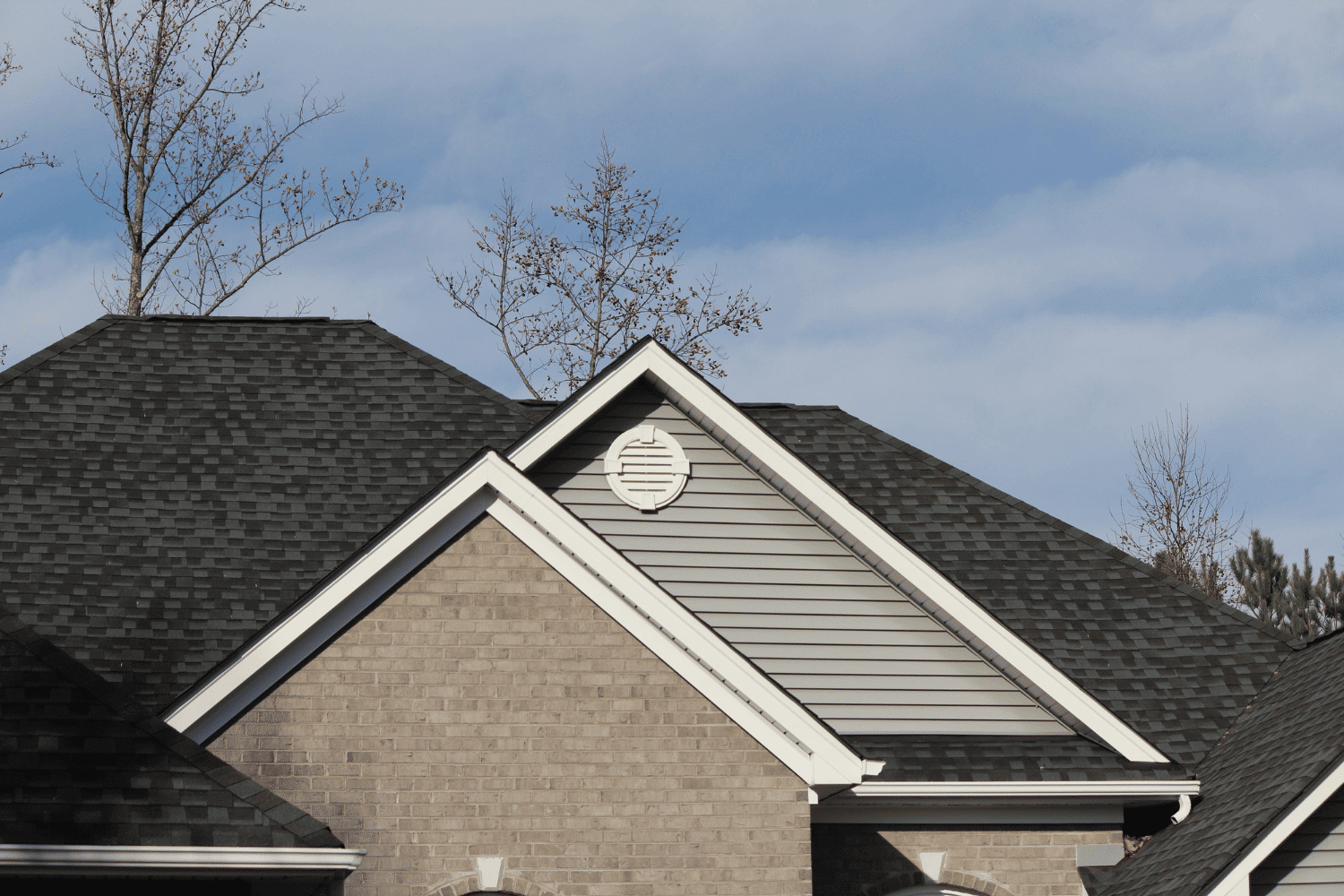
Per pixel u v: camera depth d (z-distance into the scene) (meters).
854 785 16.28
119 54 39.84
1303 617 41.28
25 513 18.91
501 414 22.20
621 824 15.95
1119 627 20.78
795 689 19.20
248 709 15.72
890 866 18.25
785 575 19.69
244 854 13.29
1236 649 20.59
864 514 19.42
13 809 12.91
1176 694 19.81
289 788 15.58
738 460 20.11
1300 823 15.49
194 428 20.97
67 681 14.27
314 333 23.62
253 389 22.03
